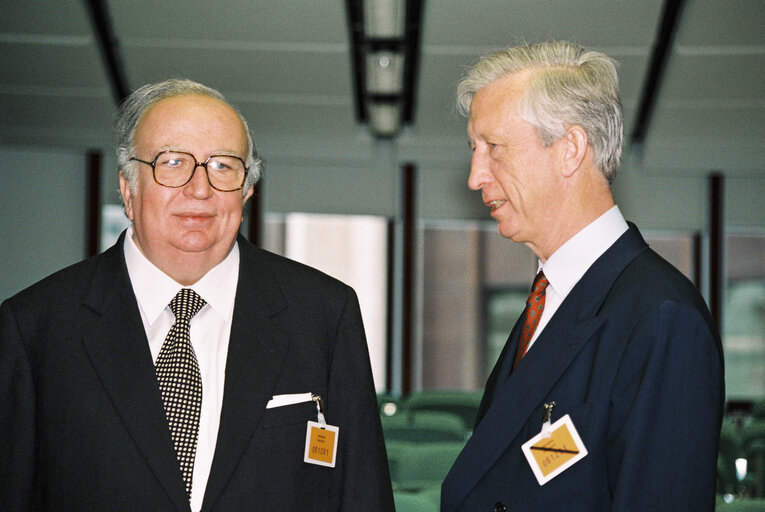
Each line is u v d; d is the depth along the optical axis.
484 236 10.19
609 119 1.82
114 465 1.76
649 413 1.59
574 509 1.67
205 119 1.84
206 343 1.90
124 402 1.79
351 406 1.93
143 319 1.89
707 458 1.58
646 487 1.57
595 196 1.83
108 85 8.66
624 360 1.64
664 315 1.62
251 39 8.19
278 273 2.01
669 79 8.63
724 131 9.32
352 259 10.11
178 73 8.43
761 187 9.95
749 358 10.05
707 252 10.00
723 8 7.76
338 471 1.92
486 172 1.88
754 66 8.38
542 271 1.94
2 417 1.80
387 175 10.03
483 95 1.86
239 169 1.86
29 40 8.10
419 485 4.19
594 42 7.91
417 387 10.12
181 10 7.86
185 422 1.82
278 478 1.82
